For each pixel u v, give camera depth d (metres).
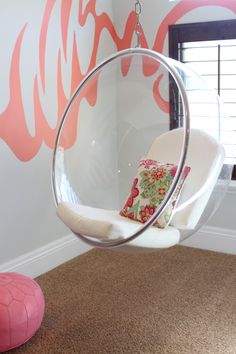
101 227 2.13
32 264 3.07
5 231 2.87
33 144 3.02
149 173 2.61
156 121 3.06
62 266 3.28
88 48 3.48
